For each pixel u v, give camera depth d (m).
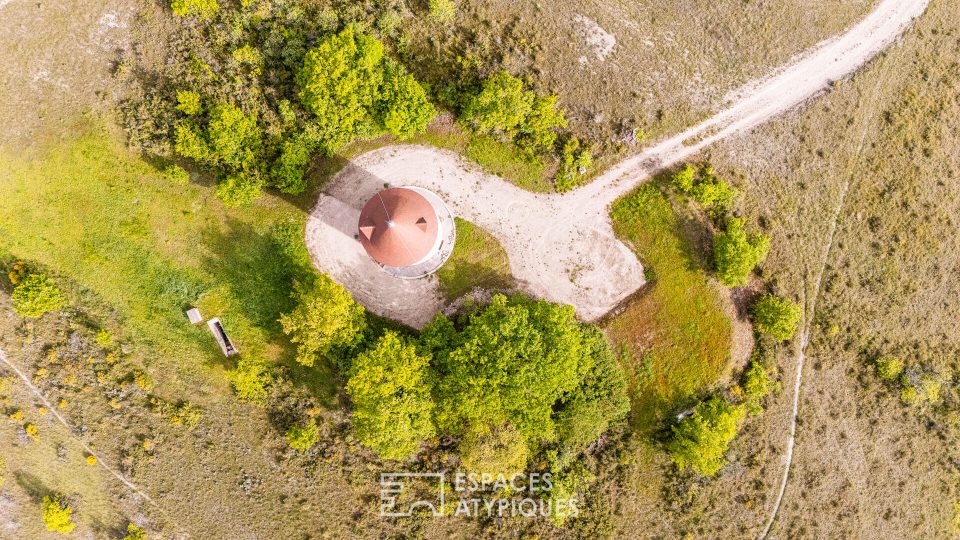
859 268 47.50
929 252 48.28
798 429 47.69
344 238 44.50
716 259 44.47
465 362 39.25
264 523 45.31
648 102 45.66
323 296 39.56
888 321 47.91
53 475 44.47
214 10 41.44
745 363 46.31
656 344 45.59
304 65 40.06
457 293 45.03
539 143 44.59
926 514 49.62
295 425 44.50
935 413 49.31
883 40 47.88
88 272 43.59
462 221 45.19
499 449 39.53
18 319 43.19
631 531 46.22
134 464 44.72
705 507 46.62
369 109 40.94
